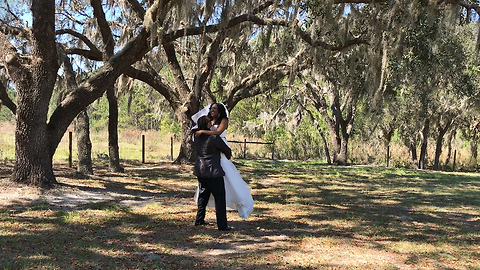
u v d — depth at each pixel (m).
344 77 16.70
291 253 5.09
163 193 9.77
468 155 32.03
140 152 25.25
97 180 11.28
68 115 9.35
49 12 8.56
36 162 8.77
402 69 13.76
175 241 5.45
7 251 4.61
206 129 6.18
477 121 26.00
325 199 9.96
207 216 7.20
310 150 30.20
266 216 7.46
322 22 12.48
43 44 8.59
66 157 19.80
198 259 4.71
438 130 25.67
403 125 25.59
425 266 4.76
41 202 7.53
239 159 24.92
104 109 36.06
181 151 17.41
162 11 10.98
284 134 29.72
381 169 21.42
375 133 27.30
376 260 4.92
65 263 4.32
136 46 10.30
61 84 16.80
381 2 11.74
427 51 12.72
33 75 8.61
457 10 11.27
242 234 5.96
